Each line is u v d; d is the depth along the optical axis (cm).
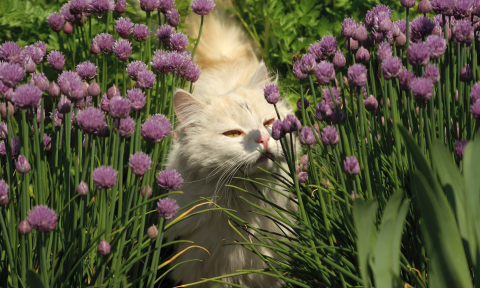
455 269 214
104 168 226
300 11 433
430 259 217
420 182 214
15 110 234
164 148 258
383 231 214
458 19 237
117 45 251
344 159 235
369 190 232
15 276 230
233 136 262
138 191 241
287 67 420
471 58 240
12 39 338
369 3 401
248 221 262
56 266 236
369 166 237
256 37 431
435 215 215
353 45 242
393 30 236
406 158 239
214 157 259
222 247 262
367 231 215
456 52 238
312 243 240
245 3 441
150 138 230
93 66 244
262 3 434
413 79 227
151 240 238
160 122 232
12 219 231
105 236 231
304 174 248
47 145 242
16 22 331
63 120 236
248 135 259
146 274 234
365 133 241
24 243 227
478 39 239
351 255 237
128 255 239
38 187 231
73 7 257
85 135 238
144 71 239
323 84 234
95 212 240
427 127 226
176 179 230
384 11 241
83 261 236
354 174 229
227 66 397
